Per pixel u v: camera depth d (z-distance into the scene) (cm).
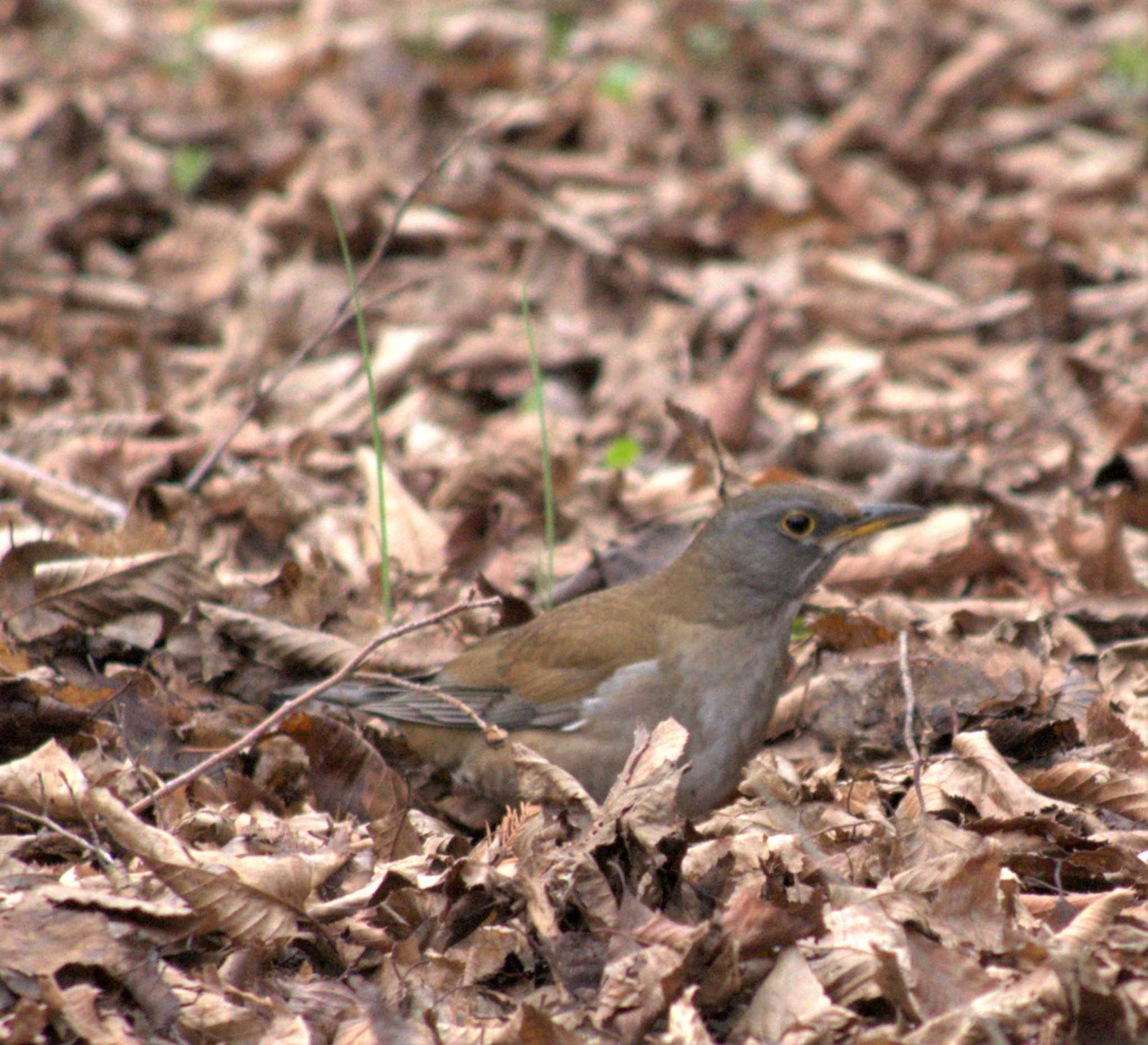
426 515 1246
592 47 2362
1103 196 2014
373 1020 678
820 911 702
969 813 873
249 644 1023
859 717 973
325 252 1812
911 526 1262
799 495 909
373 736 1019
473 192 1905
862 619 1020
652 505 1352
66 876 746
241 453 1396
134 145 2002
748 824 845
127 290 1731
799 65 2352
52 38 2391
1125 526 1270
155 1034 665
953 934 710
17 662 948
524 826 805
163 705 952
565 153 2094
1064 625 1068
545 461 1094
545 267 1780
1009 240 1850
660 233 1870
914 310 1711
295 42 2297
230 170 1961
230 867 745
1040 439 1441
